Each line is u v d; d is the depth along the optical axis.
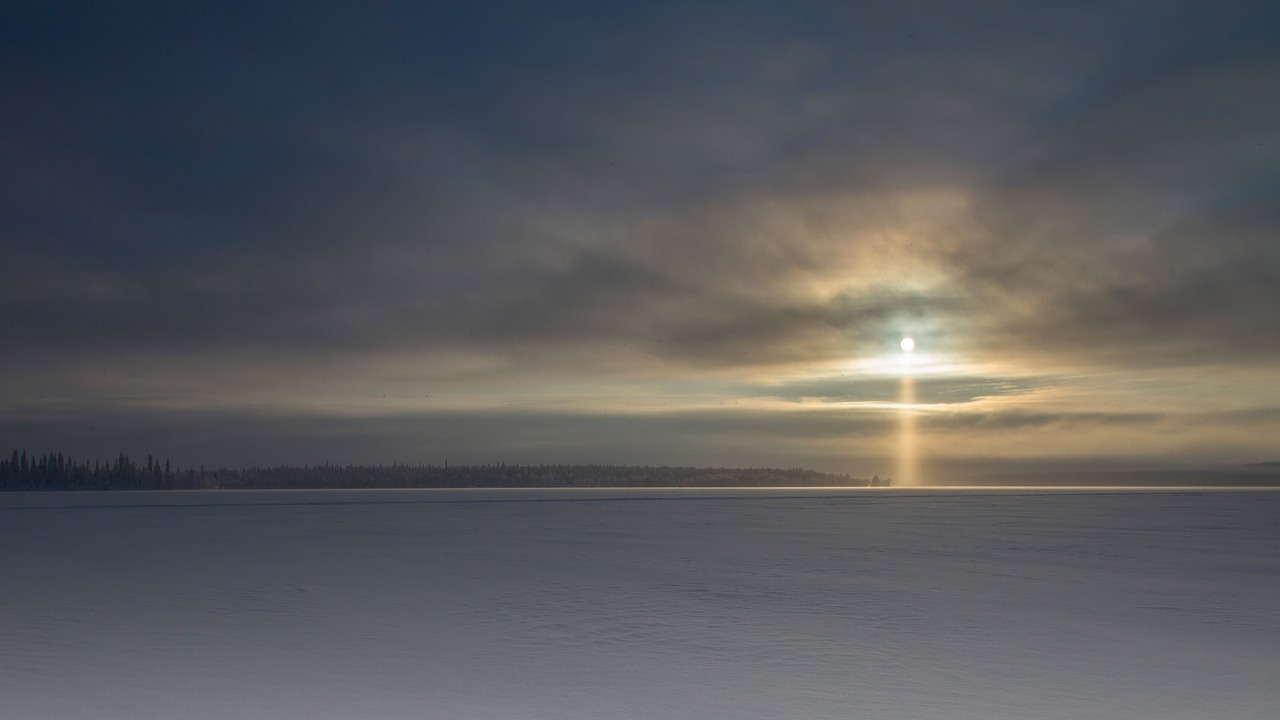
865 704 9.18
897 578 19.08
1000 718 8.69
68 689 9.70
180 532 32.97
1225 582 18.33
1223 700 9.32
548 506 56.81
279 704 9.16
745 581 18.70
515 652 11.60
